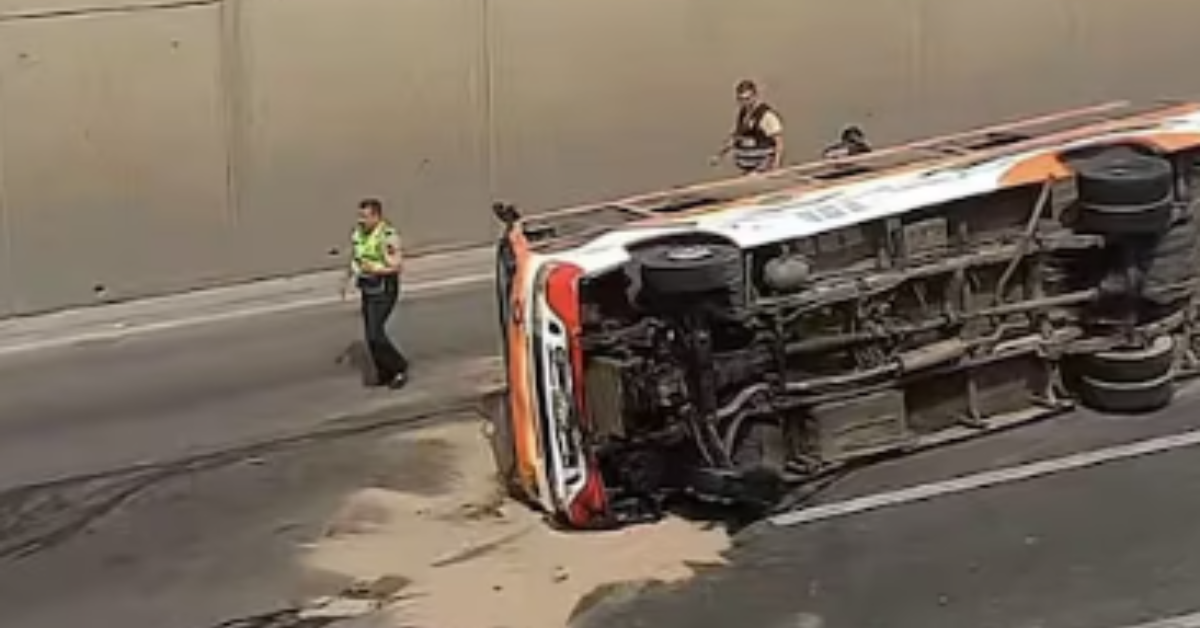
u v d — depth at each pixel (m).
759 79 20.88
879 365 13.64
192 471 14.77
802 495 13.40
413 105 19.41
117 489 14.50
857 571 12.13
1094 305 14.30
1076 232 14.12
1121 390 14.27
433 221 19.75
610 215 14.02
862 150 17.52
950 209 13.85
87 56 18.08
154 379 16.95
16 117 17.92
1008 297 14.18
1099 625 11.15
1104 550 12.16
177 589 12.65
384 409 15.85
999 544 12.37
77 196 18.33
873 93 21.50
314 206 19.25
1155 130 14.72
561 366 12.80
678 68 20.45
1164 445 13.78
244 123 18.80
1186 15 23.02
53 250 18.36
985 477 13.45
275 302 18.81
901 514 12.95
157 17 18.25
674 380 12.84
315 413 15.86
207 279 19.00
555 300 12.74
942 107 21.92
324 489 14.22
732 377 13.05
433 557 12.85
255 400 16.27
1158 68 23.00
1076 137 14.73
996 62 22.09
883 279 13.44
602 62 20.09
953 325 13.87
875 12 21.30
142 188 18.56
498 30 19.56
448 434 15.19
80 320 18.42
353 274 16.53
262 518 13.75
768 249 13.16
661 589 12.08
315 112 19.05
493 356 17.00
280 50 18.77
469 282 19.22
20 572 13.09
